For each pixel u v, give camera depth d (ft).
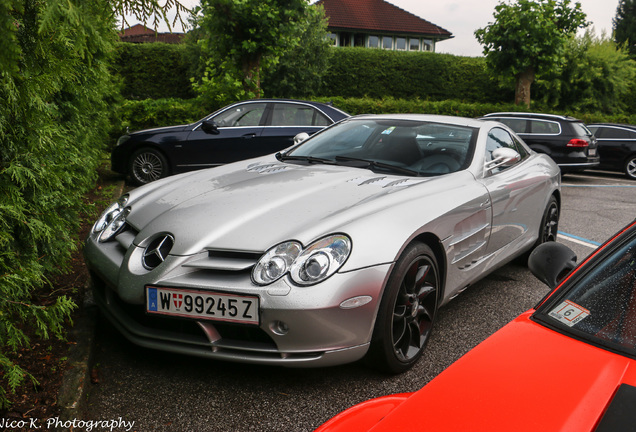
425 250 9.30
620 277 5.38
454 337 10.82
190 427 7.65
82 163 16.16
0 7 5.58
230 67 38.17
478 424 3.87
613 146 42.37
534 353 4.65
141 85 74.74
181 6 7.04
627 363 4.38
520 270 15.49
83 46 7.02
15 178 8.81
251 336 8.38
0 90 7.48
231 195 10.12
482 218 11.32
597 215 25.36
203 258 8.59
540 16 56.85
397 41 127.95
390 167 11.72
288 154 13.52
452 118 13.96
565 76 78.74
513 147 14.74
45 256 11.09
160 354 9.84
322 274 8.01
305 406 8.21
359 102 50.65
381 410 4.82
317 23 77.10
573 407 3.91
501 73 61.67
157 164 28.60
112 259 9.61
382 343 8.63
